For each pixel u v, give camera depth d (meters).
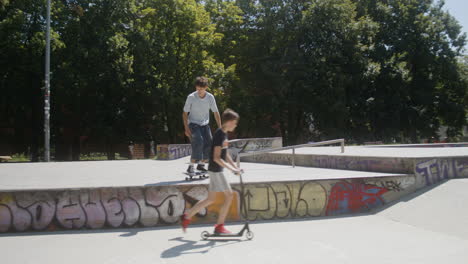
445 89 37.50
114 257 4.11
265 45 31.44
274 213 6.09
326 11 30.31
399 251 4.33
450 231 5.20
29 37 23.16
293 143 34.06
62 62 23.80
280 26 30.89
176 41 28.36
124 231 5.30
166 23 27.69
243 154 8.56
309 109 30.56
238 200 5.93
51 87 24.16
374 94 33.44
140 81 25.66
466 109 37.28
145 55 25.95
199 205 4.87
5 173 7.93
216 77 27.83
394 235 5.07
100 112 25.70
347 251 4.33
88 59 23.83
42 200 5.28
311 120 34.44
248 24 32.22
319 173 7.64
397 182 6.84
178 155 13.82
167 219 5.64
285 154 10.70
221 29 31.69
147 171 8.31
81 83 23.36
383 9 34.91
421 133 35.38
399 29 34.84
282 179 6.39
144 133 28.08
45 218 5.28
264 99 30.77
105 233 5.18
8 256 4.15
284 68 30.14
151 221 5.58
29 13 23.14
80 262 3.94
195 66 28.02
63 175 7.41
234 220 5.91
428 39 34.91
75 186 5.54
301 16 30.67
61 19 23.88
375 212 6.52
